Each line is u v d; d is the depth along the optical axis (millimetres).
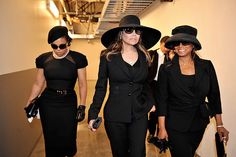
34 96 2314
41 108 2252
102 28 9812
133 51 1870
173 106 1832
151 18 5562
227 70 2383
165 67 1820
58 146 2287
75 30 14914
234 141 2281
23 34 3250
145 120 1857
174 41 1708
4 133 2268
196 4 3062
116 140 1851
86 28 14781
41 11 4809
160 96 1855
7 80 2426
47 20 5742
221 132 1836
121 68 1778
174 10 3904
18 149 2738
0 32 2316
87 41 14320
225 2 2371
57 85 2209
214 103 1838
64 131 2258
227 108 2414
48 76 2197
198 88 1732
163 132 1866
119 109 1790
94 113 1812
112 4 5246
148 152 3271
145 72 1846
